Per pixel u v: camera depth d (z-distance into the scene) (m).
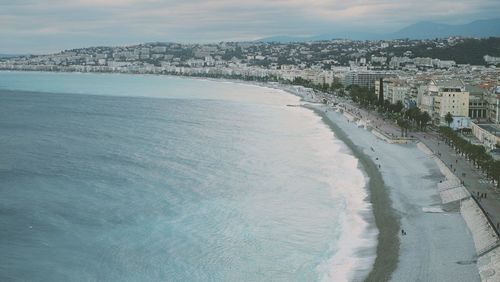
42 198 165.88
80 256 124.31
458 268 116.19
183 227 143.62
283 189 181.38
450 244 129.88
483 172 197.50
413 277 112.81
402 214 153.38
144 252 127.12
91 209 156.38
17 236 134.75
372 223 146.88
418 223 145.62
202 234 138.88
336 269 118.56
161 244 132.00
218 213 155.25
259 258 124.88
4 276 113.50
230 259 124.19
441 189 177.62
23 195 168.62
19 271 116.06
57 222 145.12
